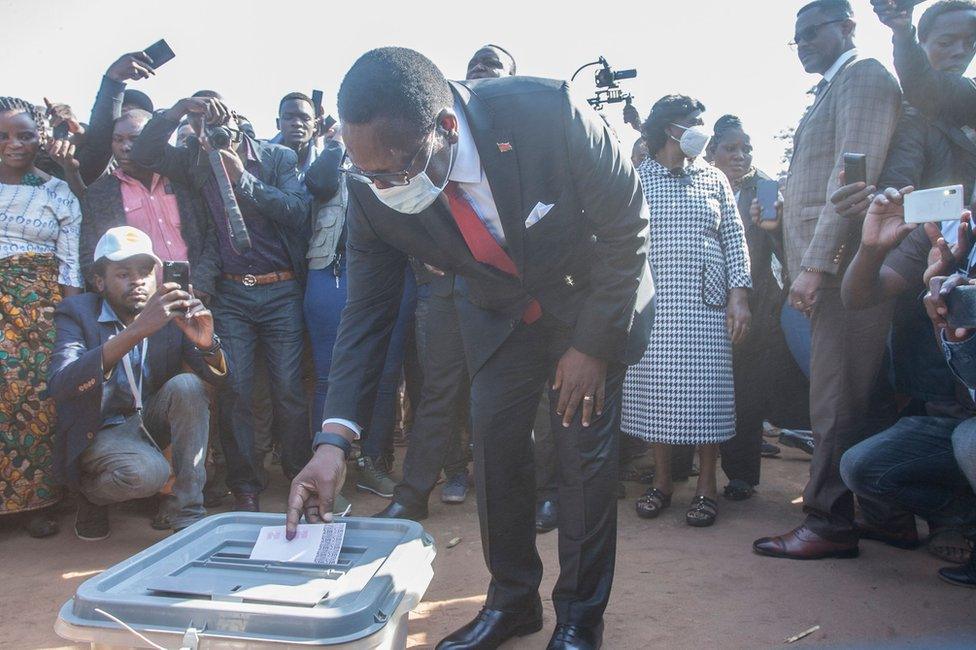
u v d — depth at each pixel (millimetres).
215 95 4582
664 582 3186
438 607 2994
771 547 3445
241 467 4199
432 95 1927
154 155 4172
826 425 3336
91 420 3547
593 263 2373
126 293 3775
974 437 2633
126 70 4426
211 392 4355
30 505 3830
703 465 4027
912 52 3172
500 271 2299
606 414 2443
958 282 2389
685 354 3896
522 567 2615
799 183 3596
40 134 4344
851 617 2824
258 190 4191
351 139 1909
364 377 2414
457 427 4426
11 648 2725
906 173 3299
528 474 2572
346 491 4629
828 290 3312
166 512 3908
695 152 3904
